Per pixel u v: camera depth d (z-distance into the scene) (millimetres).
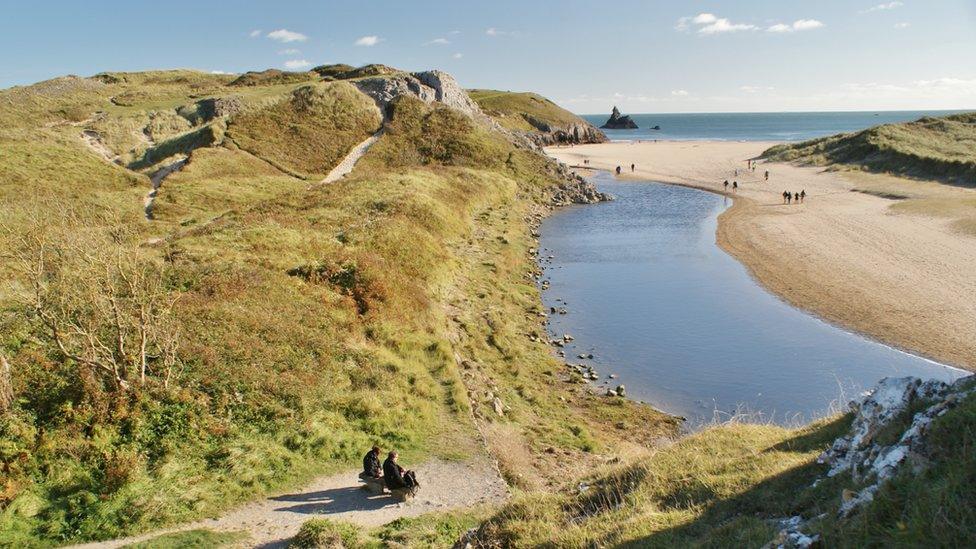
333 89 84812
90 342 16781
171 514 13984
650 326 32750
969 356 26203
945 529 6035
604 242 53812
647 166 111500
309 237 33875
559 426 21828
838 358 27469
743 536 8250
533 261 46844
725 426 14977
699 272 43094
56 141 61344
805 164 96000
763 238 50219
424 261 35094
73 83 94062
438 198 52969
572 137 181000
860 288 35656
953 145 85812
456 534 13172
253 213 40500
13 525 12953
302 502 15117
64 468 14508
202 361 19344
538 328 32531
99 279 18641
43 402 15945
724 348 29438
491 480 16609
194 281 24781
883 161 82812
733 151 138125
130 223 37312
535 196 73062
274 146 69500
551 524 11148
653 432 21844
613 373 27156
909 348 27594
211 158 60594
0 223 20156
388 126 80688
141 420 16344
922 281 35562
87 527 13328
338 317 24516
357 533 12852
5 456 14148
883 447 8883
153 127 73625
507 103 187375
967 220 48844
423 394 21625
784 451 12070
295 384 19594
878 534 6668
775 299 35906
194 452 16078
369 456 15938
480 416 21141
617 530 9789
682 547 8586
